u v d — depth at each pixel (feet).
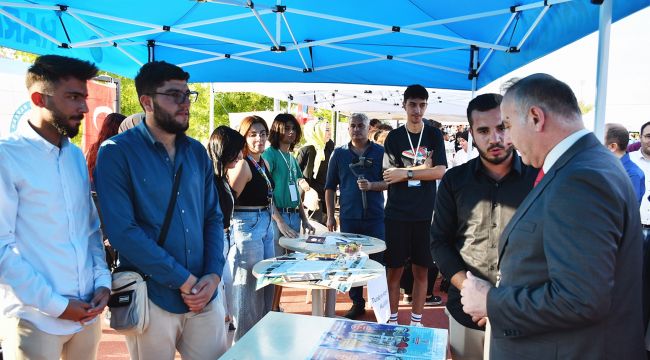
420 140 12.00
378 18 12.73
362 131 13.58
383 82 17.63
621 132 12.85
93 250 6.46
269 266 8.47
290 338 5.21
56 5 11.37
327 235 12.17
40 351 5.70
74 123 5.83
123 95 44.75
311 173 21.34
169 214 6.32
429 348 4.98
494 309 4.24
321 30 13.76
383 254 12.39
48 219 5.74
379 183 12.82
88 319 5.80
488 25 11.93
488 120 6.11
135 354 6.49
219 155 9.31
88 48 13.80
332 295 11.68
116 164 6.05
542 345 4.08
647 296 5.38
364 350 4.90
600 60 7.40
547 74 4.42
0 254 5.32
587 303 3.55
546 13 9.59
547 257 3.86
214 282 6.59
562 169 4.03
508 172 6.36
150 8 12.09
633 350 3.97
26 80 5.74
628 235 3.87
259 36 14.44
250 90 24.07
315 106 35.45
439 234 7.04
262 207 10.48
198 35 12.30
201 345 6.77
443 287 17.13
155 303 6.27
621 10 7.47
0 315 5.80
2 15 10.70
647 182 12.89
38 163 5.69
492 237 6.40
